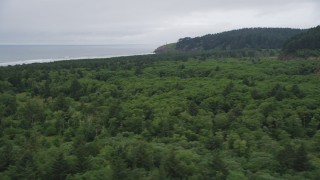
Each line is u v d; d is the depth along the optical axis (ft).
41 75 458.50
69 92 381.19
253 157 188.75
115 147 200.64
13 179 164.55
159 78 447.42
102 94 361.71
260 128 252.21
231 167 173.99
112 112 283.18
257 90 352.49
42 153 190.80
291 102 310.24
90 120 273.75
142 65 574.15
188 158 180.14
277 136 239.09
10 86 395.14
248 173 168.86
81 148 183.83
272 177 163.43
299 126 254.06
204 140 222.48
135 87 390.83
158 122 256.32
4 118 269.23
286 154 180.55
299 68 487.20
